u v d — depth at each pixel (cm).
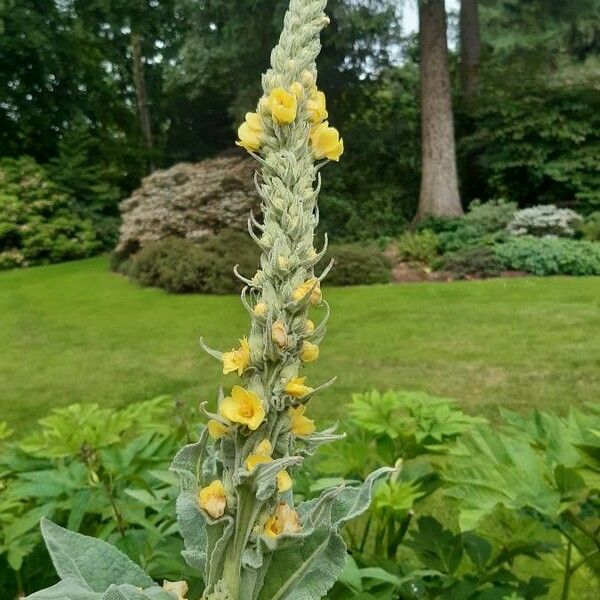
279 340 91
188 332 979
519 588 220
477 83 1903
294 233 97
